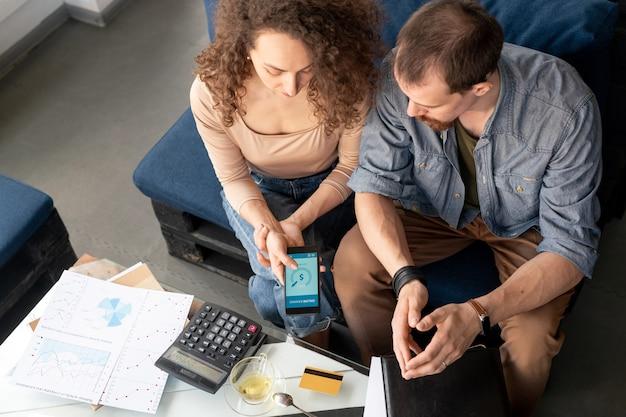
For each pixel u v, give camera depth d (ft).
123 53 9.23
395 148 5.25
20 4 8.91
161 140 6.48
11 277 6.24
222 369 4.50
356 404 4.46
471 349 4.68
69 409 4.48
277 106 5.20
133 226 7.54
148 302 4.88
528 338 5.17
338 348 6.32
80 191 7.88
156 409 4.41
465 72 4.25
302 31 4.25
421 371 4.45
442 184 5.37
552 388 6.14
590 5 4.98
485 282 5.57
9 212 6.05
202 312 4.75
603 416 5.97
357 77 4.78
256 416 4.42
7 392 4.57
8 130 8.51
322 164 5.74
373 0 4.82
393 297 5.75
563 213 4.94
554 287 4.94
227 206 5.90
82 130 8.45
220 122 5.30
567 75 4.76
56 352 4.62
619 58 5.55
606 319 6.48
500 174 5.10
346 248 5.70
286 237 5.23
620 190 6.34
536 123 4.78
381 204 5.37
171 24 9.52
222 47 4.77
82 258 5.43
